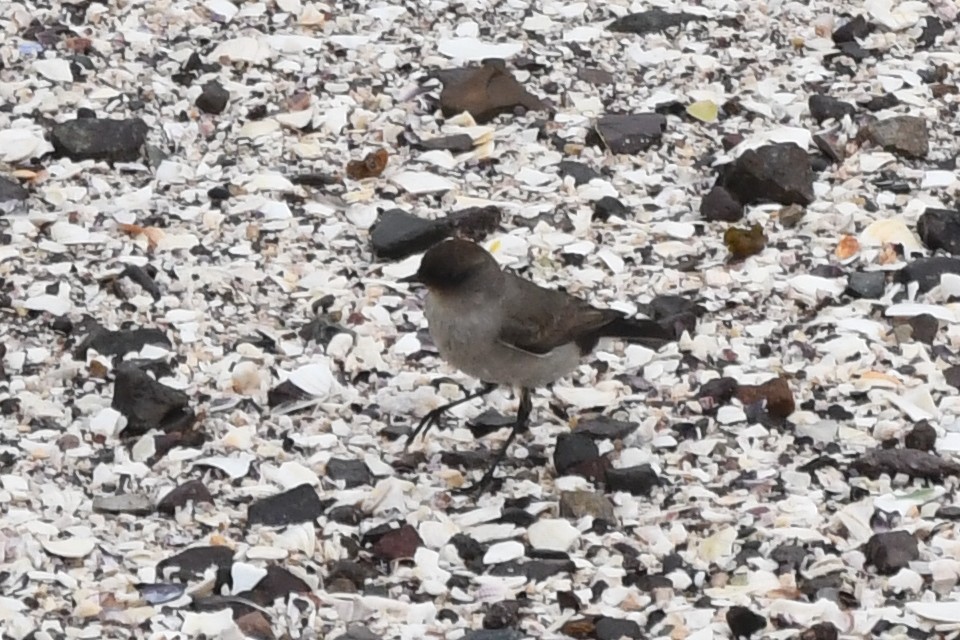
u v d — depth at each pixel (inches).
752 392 462.9
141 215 548.1
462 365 428.8
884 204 569.3
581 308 432.8
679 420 457.1
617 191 572.7
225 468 430.0
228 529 407.8
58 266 517.3
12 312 495.8
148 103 606.2
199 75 622.5
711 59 650.2
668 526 412.8
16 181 558.6
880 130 598.9
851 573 394.3
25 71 615.5
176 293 509.4
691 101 622.8
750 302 514.3
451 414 462.0
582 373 478.6
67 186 560.4
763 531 408.2
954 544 401.7
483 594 386.3
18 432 443.8
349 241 542.0
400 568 397.7
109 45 635.5
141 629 367.9
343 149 588.4
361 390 471.5
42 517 407.8
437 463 439.8
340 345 484.4
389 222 538.9
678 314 500.7
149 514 413.1
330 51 640.4
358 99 614.5
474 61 641.6
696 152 597.3
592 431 449.4
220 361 477.1
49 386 464.1
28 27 640.4
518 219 552.7
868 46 669.3
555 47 652.7
